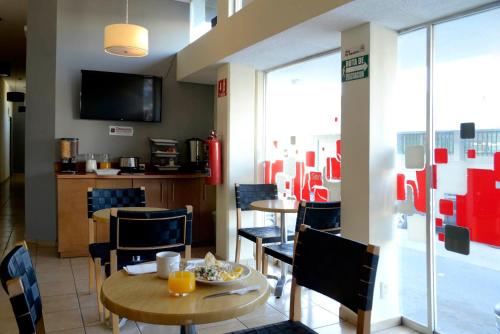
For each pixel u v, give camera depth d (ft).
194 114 19.12
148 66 18.15
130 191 11.95
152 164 17.72
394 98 9.86
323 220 10.12
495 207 7.97
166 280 5.22
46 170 16.76
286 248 10.96
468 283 8.59
